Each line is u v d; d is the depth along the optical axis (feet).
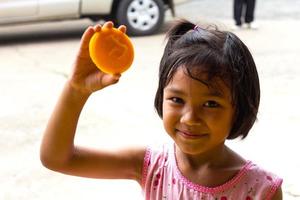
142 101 15.31
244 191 4.59
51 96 16.34
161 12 26.91
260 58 20.16
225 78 4.19
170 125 4.36
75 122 4.52
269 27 27.40
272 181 4.61
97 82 4.17
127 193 9.91
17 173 10.82
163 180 4.79
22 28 30.60
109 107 14.79
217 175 4.62
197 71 4.16
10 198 9.83
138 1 26.32
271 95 15.47
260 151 11.44
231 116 4.38
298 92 15.72
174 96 4.29
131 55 4.03
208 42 4.27
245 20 26.91
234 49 4.28
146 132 12.83
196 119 4.21
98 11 26.20
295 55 20.57
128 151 4.95
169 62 4.31
